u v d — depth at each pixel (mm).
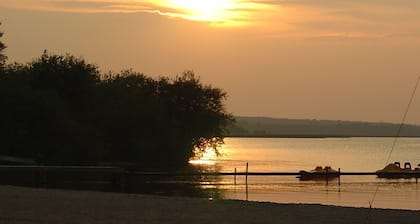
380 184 64812
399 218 24094
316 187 61312
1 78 79812
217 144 104562
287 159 134625
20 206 25234
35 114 75000
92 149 79312
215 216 23875
